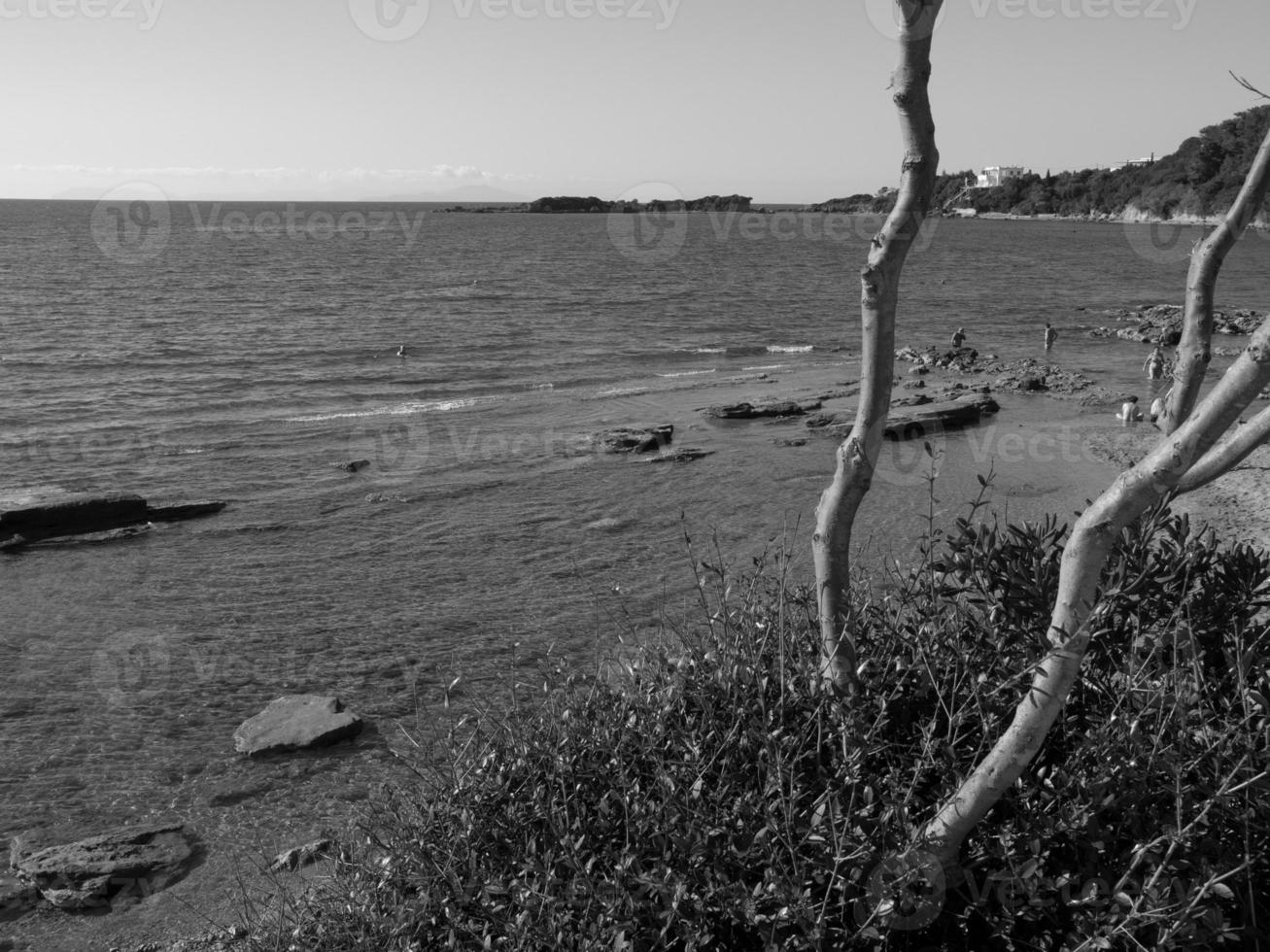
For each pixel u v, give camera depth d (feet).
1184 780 10.58
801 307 183.83
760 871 11.04
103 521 53.57
